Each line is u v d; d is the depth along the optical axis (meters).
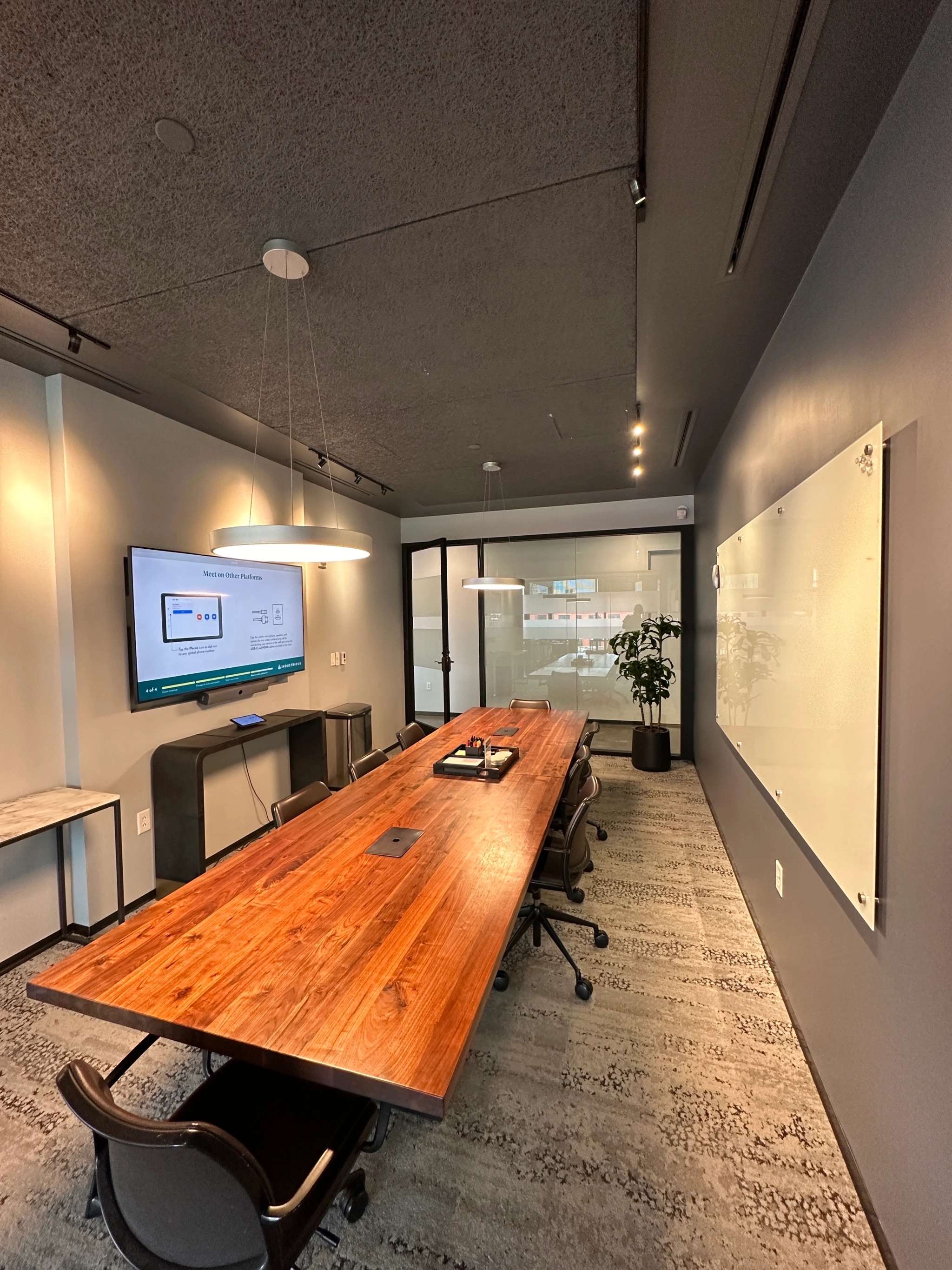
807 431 1.77
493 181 1.39
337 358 2.35
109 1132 0.81
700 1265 1.23
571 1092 1.67
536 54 1.06
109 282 1.79
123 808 2.77
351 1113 1.16
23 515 2.41
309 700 4.39
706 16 0.98
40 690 2.48
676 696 5.68
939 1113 1.02
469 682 6.35
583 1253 1.25
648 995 2.10
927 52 1.00
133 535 2.83
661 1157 1.47
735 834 3.05
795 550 1.82
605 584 5.84
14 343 2.19
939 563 1.01
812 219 1.53
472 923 1.36
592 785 2.37
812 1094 1.66
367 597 5.62
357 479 4.55
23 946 2.41
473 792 2.37
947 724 0.99
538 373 2.52
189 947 1.27
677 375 2.55
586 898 2.81
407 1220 1.33
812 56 1.05
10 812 2.25
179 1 0.96
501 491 5.09
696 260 1.71
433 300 1.92
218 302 1.91
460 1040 0.98
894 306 1.17
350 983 1.14
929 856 1.05
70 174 1.32
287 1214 0.85
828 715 1.54
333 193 1.42
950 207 0.95
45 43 1.02
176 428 3.10
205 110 1.17
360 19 1.00
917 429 1.08
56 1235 1.32
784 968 2.08
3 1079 1.77
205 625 3.25
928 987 1.05
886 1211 1.22
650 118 1.20
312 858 1.73
